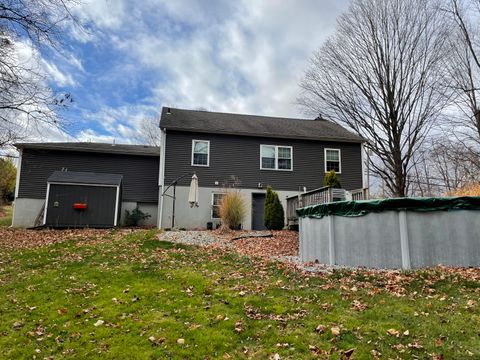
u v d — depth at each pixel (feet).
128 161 59.93
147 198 59.21
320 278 20.15
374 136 61.82
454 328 12.68
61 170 56.65
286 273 21.58
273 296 17.33
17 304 17.16
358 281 19.17
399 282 18.25
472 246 20.65
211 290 18.47
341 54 61.36
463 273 18.78
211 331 13.55
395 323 13.43
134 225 56.34
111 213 47.73
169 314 15.40
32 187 55.36
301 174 58.08
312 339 12.62
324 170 58.95
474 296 15.65
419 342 11.91
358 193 38.81
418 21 55.57
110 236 37.09
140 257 27.27
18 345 12.98
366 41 59.00
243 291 18.17
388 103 58.70
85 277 21.63
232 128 57.21
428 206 21.25
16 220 53.93
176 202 53.47
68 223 46.29
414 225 21.31
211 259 26.55
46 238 36.45
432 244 21.03
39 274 22.49
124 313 15.62
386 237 21.70
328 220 24.34
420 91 57.36
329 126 66.59
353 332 12.96
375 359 11.07
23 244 33.22
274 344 12.43
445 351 11.24
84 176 50.01
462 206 21.08
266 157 57.67
